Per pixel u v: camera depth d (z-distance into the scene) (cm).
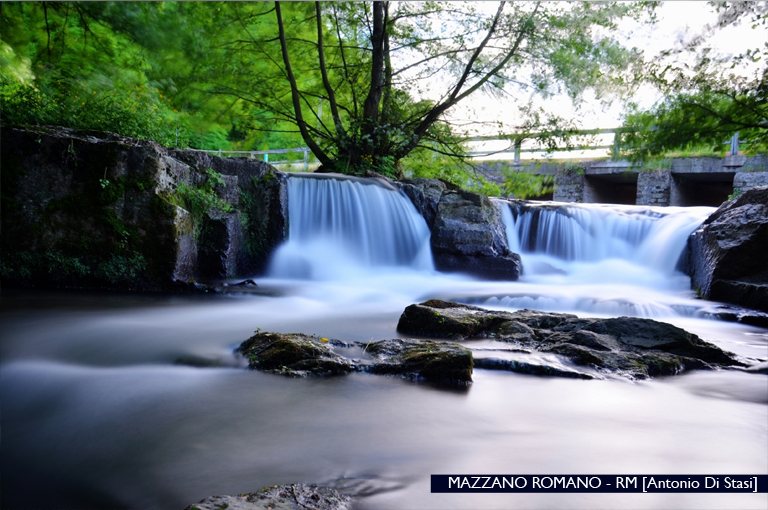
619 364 443
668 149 569
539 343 498
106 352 467
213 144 2588
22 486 249
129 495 241
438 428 316
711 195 2191
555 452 287
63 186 773
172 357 457
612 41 775
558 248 1246
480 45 1367
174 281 795
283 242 1007
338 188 1091
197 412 336
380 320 650
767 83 502
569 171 1978
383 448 287
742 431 322
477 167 1669
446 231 1142
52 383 388
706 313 734
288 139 2133
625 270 1137
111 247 784
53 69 895
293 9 1436
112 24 908
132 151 786
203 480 252
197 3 1284
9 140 757
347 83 1566
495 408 352
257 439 296
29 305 642
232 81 1371
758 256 825
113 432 305
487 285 1001
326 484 247
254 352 443
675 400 378
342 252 1086
